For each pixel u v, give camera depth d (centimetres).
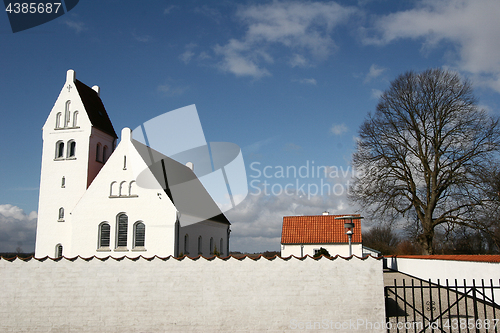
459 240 3419
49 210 3216
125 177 2898
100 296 1511
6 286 1545
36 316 1520
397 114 3534
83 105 3347
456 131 3225
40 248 3164
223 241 4319
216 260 1493
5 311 1529
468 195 3078
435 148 3338
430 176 3353
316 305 1440
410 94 3462
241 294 1466
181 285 1491
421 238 3388
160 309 1484
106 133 3541
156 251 2756
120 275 1518
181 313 1475
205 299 1474
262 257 1482
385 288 1427
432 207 3341
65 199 3209
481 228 3033
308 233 4547
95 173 3338
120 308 1498
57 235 3161
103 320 1496
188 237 3136
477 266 1836
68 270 1537
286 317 1441
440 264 2402
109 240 2839
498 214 2973
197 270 1494
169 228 2778
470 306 1769
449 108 3278
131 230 2817
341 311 1428
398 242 8700
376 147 3575
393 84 3594
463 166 3159
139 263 1519
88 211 2884
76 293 1521
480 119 3164
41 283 1538
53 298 1524
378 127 3597
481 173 3050
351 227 2303
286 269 1466
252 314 1452
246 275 1475
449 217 3209
